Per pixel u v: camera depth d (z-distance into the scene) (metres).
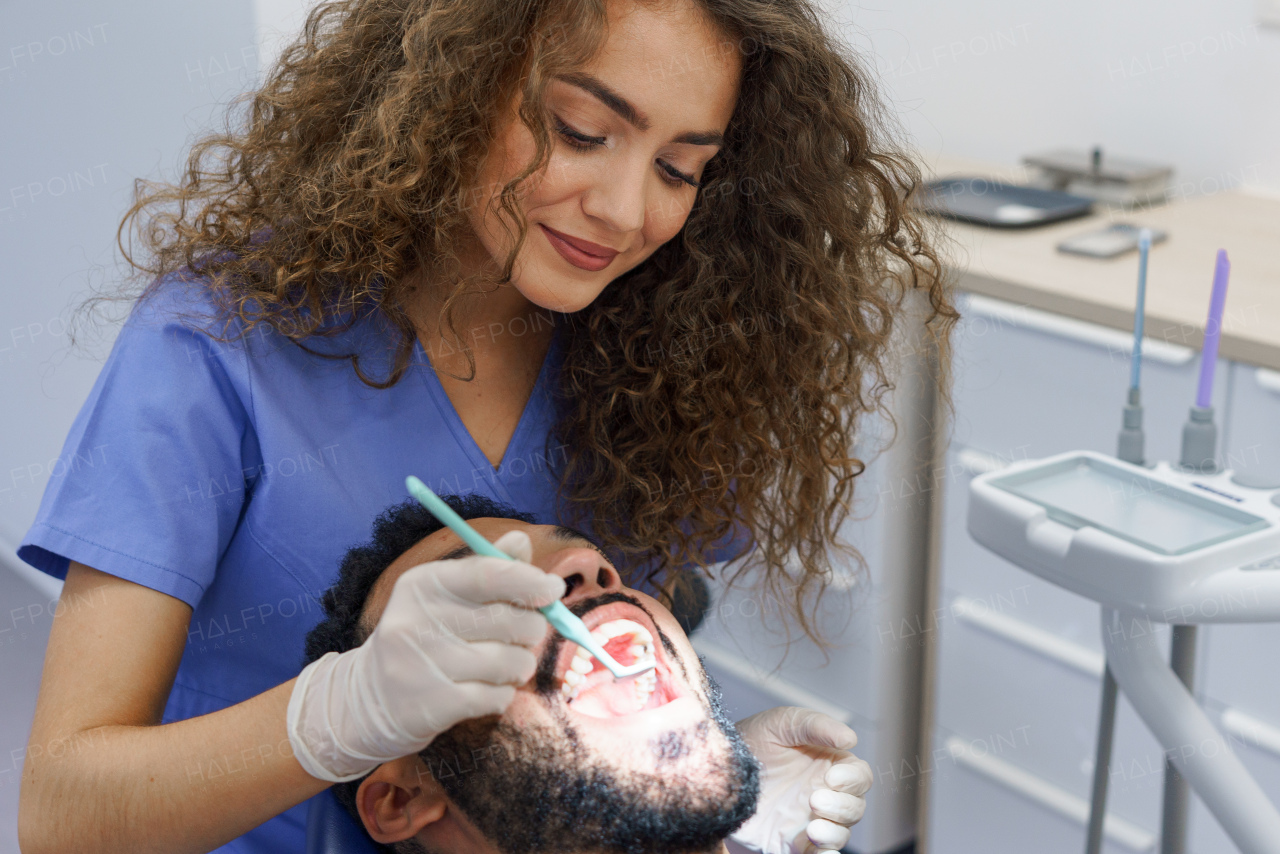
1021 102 2.52
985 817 2.11
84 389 2.34
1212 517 1.02
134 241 2.06
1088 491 1.08
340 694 0.78
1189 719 1.04
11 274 2.50
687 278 1.13
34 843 0.84
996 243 2.05
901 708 2.18
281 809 0.82
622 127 0.90
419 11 0.97
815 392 1.20
